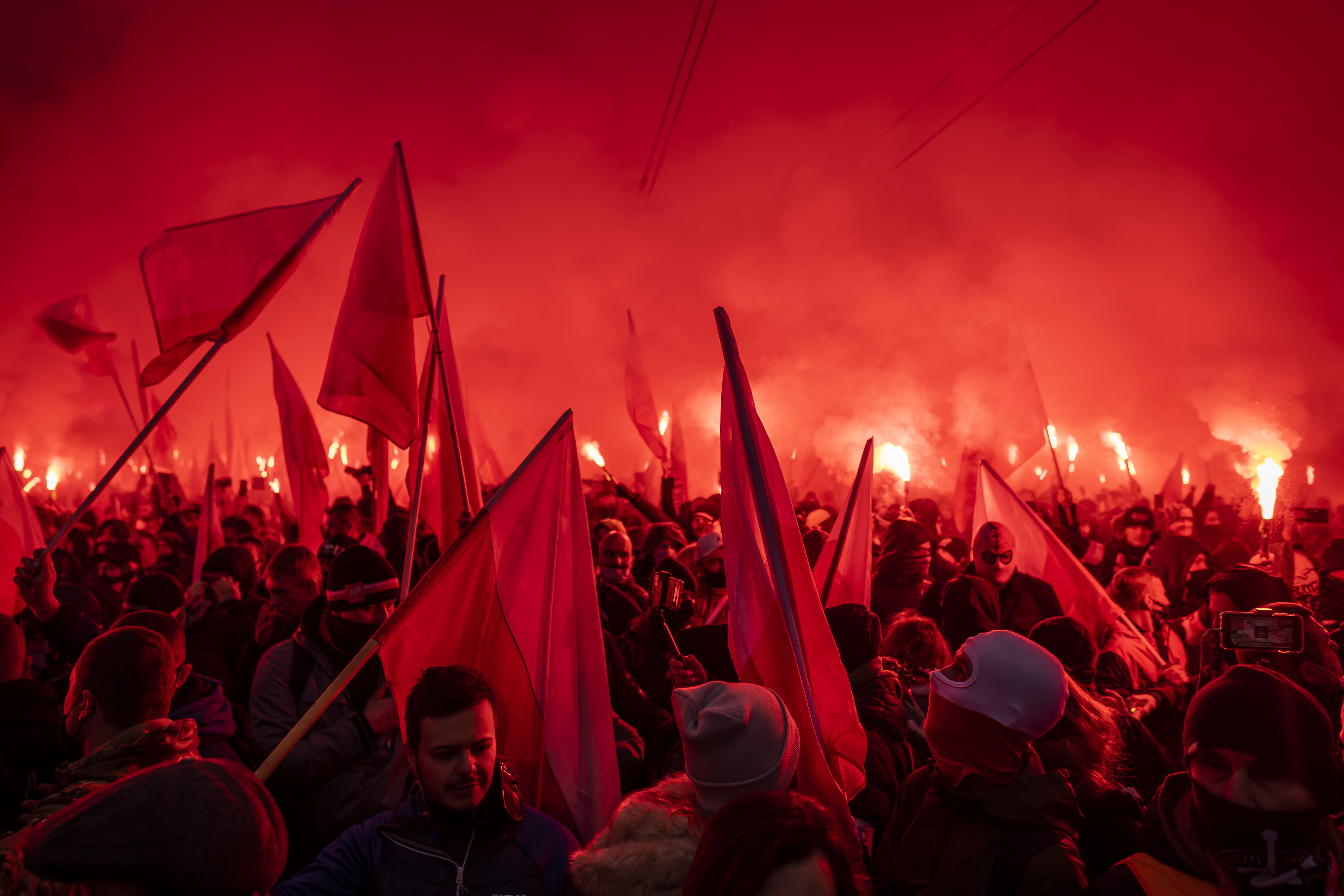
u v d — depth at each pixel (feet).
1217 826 5.64
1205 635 10.56
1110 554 28.68
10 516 16.06
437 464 16.90
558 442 9.89
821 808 4.83
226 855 3.98
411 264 13.37
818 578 14.46
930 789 7.73
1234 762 5.58
